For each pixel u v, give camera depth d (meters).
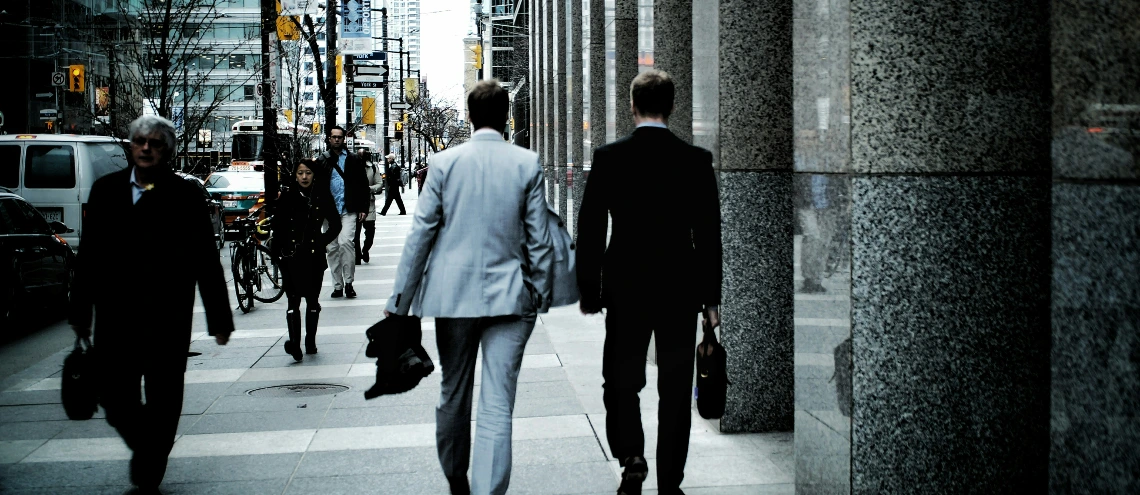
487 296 4.33
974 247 3.98
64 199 15.32
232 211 26.62
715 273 4.49
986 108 3.96
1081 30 2.78
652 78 4.57
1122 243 2.66
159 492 5.04
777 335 6.18
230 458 5.84
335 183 13.14
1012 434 4.04
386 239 23.81
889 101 3.93
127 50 19.81
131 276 4.82
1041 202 4.00
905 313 3.96
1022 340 4.02
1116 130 2.67
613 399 4.85
